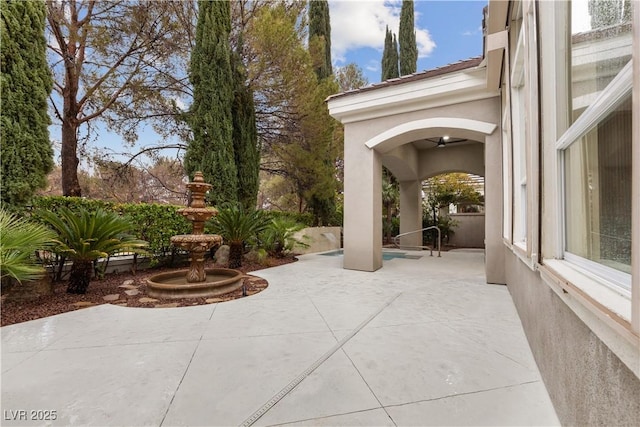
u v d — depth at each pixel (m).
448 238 15.16
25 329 3.33
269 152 12.84
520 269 3.59
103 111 9.94
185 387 2.14
